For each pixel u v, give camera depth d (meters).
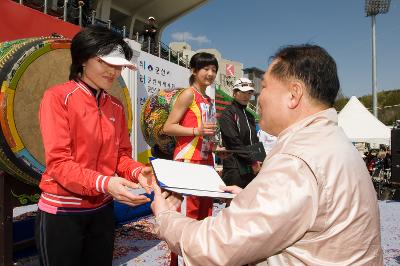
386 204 8.53
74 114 1.94
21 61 2.71
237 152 3.45
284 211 1.01
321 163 1.07
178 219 1.27
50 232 1.95
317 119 1.22
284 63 1.28
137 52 7.64
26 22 5.79
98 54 1.95
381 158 13.31
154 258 3.90
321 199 1.05
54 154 1.82
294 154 1.09
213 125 2.96
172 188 1.41
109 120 2.15
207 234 1.10
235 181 3.74
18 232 3.78
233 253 1.04
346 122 13.64
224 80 22.78
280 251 1.10
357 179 1.11
